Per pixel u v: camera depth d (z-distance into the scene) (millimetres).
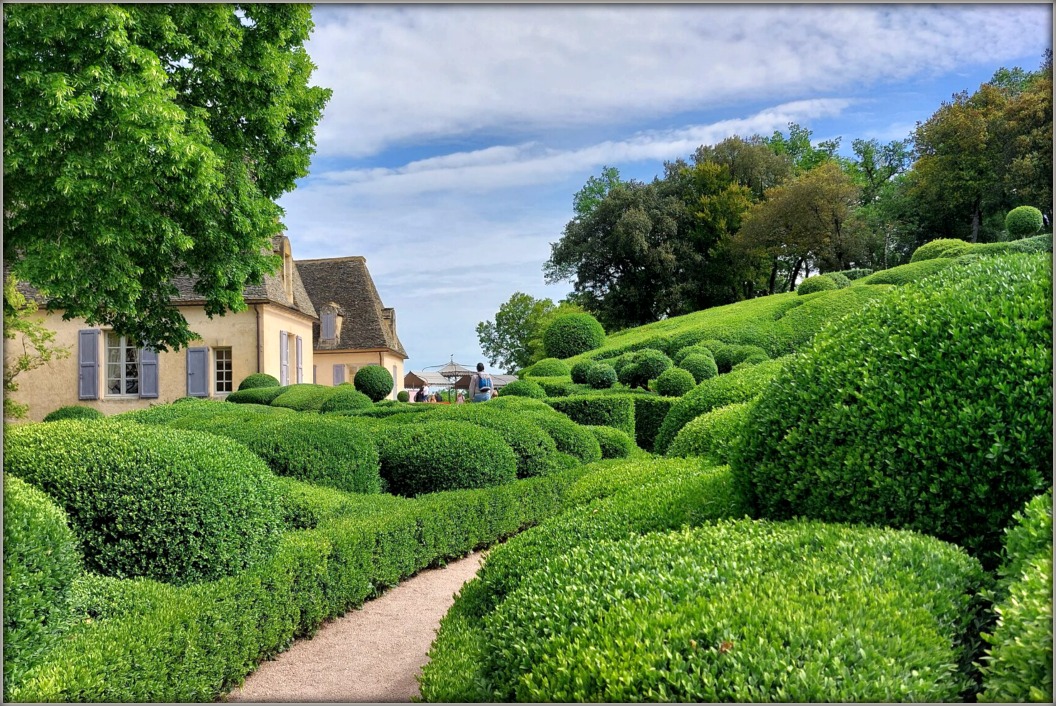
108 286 9273
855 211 38688
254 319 19766
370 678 3793
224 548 4023
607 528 3562
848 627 1928
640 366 17859
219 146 10312
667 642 1966
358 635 4488
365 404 13461
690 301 40250
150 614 3244
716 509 3541
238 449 4688
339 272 30250
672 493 3973
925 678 1801
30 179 8852
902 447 2781
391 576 5441
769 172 42375
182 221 10242
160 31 9320
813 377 3232
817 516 3043
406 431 7906
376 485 7266
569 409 12773
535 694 1990
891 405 2855
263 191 12250
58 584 2945
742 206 39812
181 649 3184
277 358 21047
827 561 2439
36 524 2867
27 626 2713
